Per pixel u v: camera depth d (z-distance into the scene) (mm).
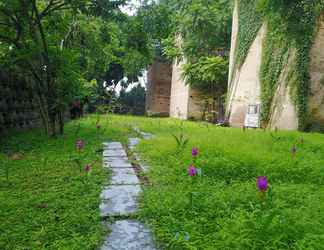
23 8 6492
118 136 8445
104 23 10734
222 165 4328
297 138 7195
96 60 13500
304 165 4480
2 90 7227
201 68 17438
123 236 2402
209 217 2719
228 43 18422
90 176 3924
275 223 2289
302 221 2439
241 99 14109
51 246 2211
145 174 4281
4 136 7148
